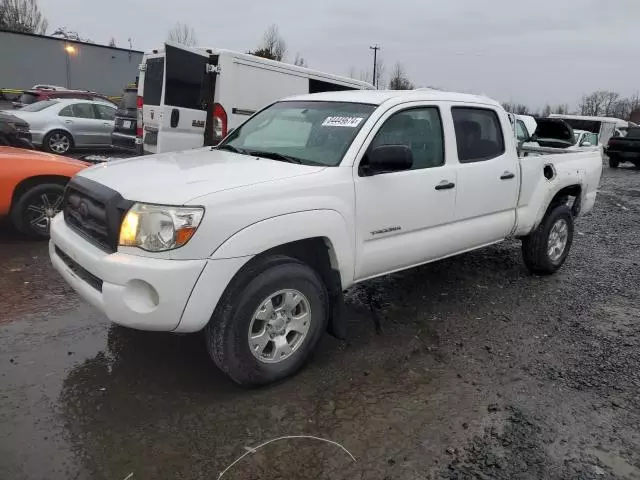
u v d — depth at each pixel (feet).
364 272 12.17
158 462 8.44
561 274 19.40
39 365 11.12
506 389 11.11
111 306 9.45
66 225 11.68
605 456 9.08
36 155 19.94
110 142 46.91
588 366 12.28
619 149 67.46
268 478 8.20
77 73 91.50
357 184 11.60
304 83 31.96
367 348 12.73
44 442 8.74
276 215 10.09
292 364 10.91
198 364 11.50
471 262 20.33
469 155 14.71
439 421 9.86
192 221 9.19
